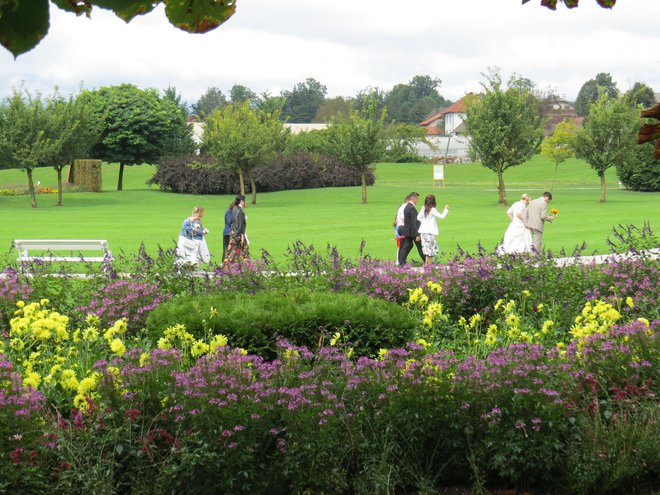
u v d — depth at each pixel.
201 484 5.01
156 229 30.69
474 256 12.97
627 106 42.59
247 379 5.53
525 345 5.93
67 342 8.03
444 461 5.48
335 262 11.87
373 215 37.06
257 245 24.33
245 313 8.41
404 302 11.05
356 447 5.26
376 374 5.59
